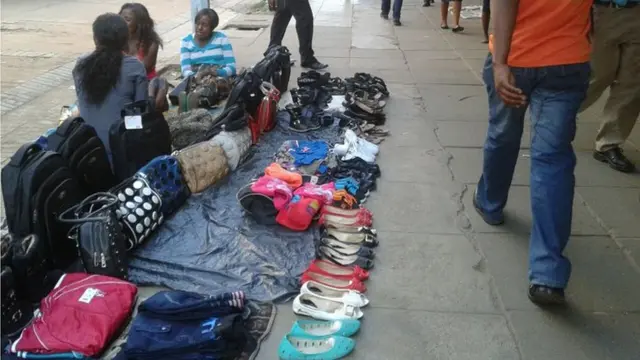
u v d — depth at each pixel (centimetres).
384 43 930
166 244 352
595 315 289
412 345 269
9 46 868
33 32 968
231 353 256
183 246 350
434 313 291
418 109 604
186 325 264
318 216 377
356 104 555
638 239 357
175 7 1313
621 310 293
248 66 762
